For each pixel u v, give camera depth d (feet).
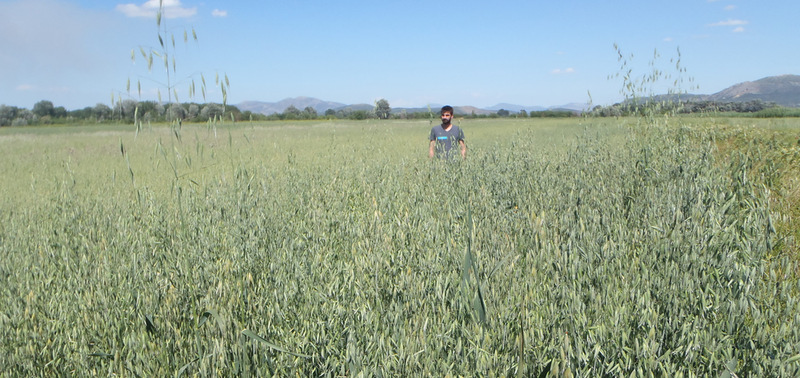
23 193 27.48
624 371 5.93
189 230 12.27
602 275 8.61
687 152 16.53
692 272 8.13
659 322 6.88
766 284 8.34
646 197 13.34
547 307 7.57
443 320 7.28
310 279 9.24
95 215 16.02
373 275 8.95
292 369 6.43
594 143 20.89
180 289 8.64
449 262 9.40
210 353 6.68
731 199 11.59
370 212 14.70
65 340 7.97
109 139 93.20
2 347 7.64
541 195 14.67
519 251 10.53
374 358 6.26
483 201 13.96
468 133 78.43
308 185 19.25
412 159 26.53
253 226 12.53
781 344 6.12
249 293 8.51
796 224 12.14
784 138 27.07
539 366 5.87
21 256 12.94
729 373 5.63
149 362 6.77
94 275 10.33
